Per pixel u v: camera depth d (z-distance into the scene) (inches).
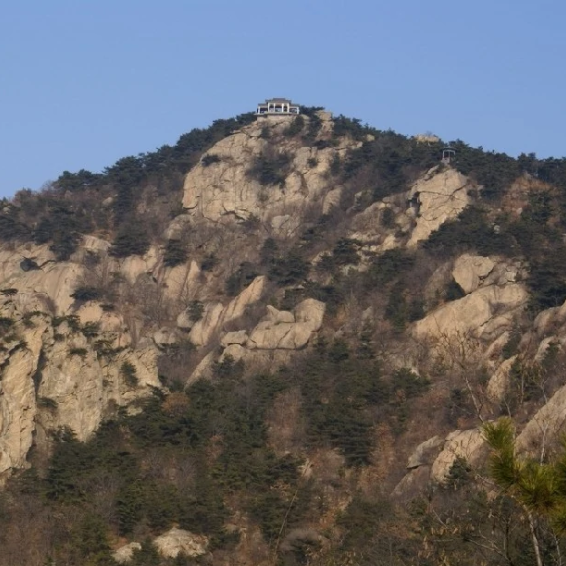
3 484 5201.8
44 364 5826.8
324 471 5876.0
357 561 3934.5
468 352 6397.6
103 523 4766.2
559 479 1544.0
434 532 2469.2
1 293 7022.6
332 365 7155.5
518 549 2231.8
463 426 6082.7
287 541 4645.7
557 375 5595.5
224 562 4768.7
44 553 4594.0
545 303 7495.1
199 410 6102.4
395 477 5821.9
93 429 5807.1
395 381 6678.2
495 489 2078.0
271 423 6358.3
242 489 5378.9
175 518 4975.4
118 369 6195.9
